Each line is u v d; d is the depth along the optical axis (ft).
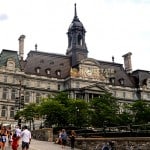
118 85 421.18
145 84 437.58
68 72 398.01
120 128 189.57
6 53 370.32
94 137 142.61
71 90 373.40
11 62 363.76
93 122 246.88
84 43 428.97
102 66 431.02
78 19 441.68
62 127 205.46
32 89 369.50
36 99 369.50
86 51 424.46
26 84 369.71
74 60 410.52
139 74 447.01
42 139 181.57
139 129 154.40
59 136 157.69
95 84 382.22
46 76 381.40
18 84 359.46
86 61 392.27
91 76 391.24
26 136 98.68
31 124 309.63
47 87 379.76
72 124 237.45
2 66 358.23
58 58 410.72
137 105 279.69
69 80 380.17
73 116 235.40
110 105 267.39
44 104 242.99
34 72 377.30
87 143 137.08
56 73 390.63
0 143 110.73
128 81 435.94
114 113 258.57
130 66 460.55
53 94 377.71
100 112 252.62
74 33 428.56
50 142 166.30
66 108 241.76
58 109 237.25
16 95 356.38
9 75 359.66
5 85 354.33
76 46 421.18
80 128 212.23
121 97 419.13
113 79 422.00
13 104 351.87
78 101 248.11
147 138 113.29
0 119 340.18
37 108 262.47
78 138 143.13
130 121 263.70
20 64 370.94
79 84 383.24
